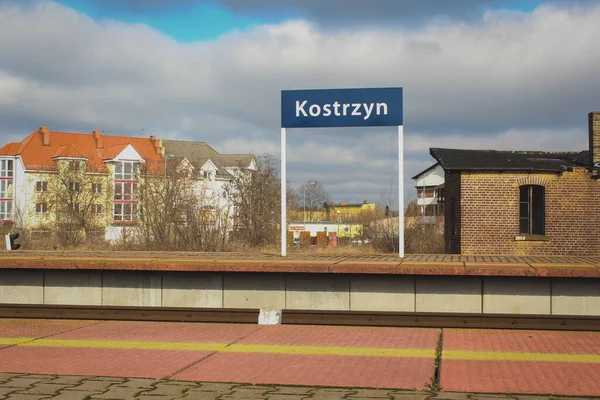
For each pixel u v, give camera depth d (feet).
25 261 41.78
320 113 49.34
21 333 35.78
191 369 26.94
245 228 130.11
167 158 152.76
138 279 41.47
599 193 85.20
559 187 85.30
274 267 39.06
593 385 23.99
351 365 27.66
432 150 94.38
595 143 87.35
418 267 37.52
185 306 40.88
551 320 36.29
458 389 23.47
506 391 23.18
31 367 27.27
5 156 271.69
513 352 30.19
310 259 46.09
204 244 108.06
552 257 52.70
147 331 36.42
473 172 85.71
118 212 254.06
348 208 399.85
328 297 39.40
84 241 133.28
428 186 310.65
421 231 111.86
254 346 31.96
